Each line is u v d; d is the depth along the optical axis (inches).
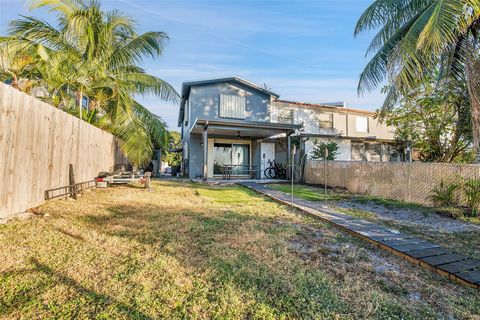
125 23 365.7
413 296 85.3
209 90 572.7
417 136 385.7
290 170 505.7
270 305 76.9
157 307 74.0
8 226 133.6
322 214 193.3
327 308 76.2
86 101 446.3
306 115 660.1
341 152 620.4
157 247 118.1
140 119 392.5
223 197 276.1
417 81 250.1
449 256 114.8
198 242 126.4
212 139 565.0
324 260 111.4
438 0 211.2
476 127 211.9
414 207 240.8
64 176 218.2
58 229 135.7
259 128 469.1
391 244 129.0
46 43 321.1
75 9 322.3
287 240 135.5
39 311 70.2
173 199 251.6
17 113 153.5
